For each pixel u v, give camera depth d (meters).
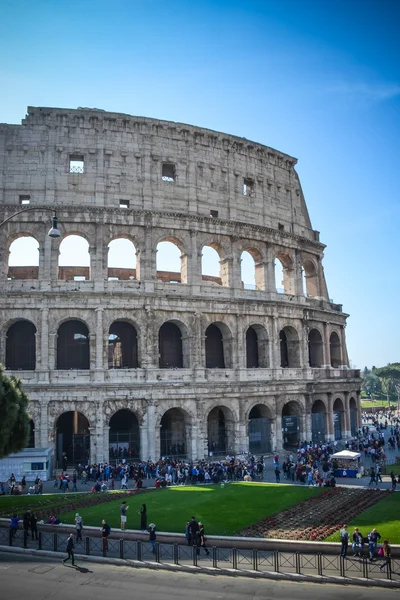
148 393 72.38
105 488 58.94
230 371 79.31
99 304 72.25
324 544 36.78
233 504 49.03
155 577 32.91
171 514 45.56
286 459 72.19
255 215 87.75
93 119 77.69
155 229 77.88
